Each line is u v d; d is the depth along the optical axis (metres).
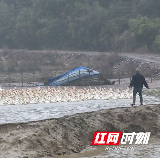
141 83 90.38
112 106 92.00
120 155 58.53
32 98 109.88
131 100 111.38
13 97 107.81
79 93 117.94
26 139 57.06
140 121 75.88
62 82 181.12
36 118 72.94
